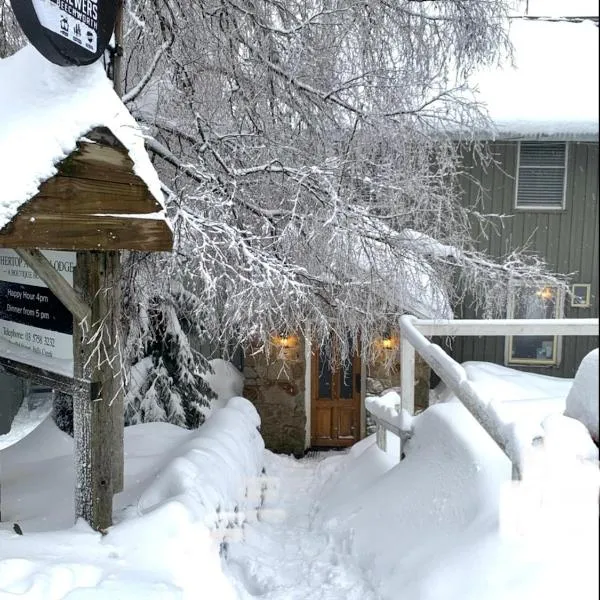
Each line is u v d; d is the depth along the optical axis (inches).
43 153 101.1
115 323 125.9
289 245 214.7
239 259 198.4
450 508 142.3
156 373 338.3
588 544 89.0
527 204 371.2
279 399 382.3
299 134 232.1
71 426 220.4
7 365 146.6
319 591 141.9
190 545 120.0
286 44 226.4
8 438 307.9
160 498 144.5
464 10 225.1
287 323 222.4
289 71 222.5
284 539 186.9
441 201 241.8
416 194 231.0
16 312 145.8
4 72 111.7
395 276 229.1
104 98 111.9
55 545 113.7
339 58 232.7
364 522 171.3
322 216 211.0
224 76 225.0
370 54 229.8
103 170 108.0
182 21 211.6
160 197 115.6
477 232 361.1
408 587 121.3
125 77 206.8
